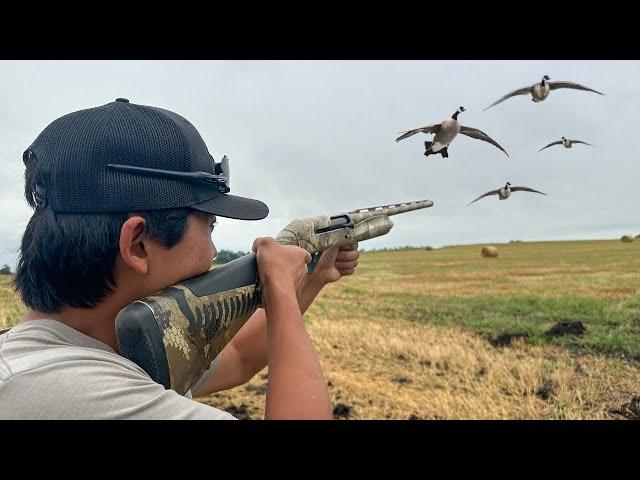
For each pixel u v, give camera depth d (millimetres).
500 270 31328
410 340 11422
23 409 1042
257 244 1610
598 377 7910
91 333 1273
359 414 6781
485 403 6949
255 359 2082
